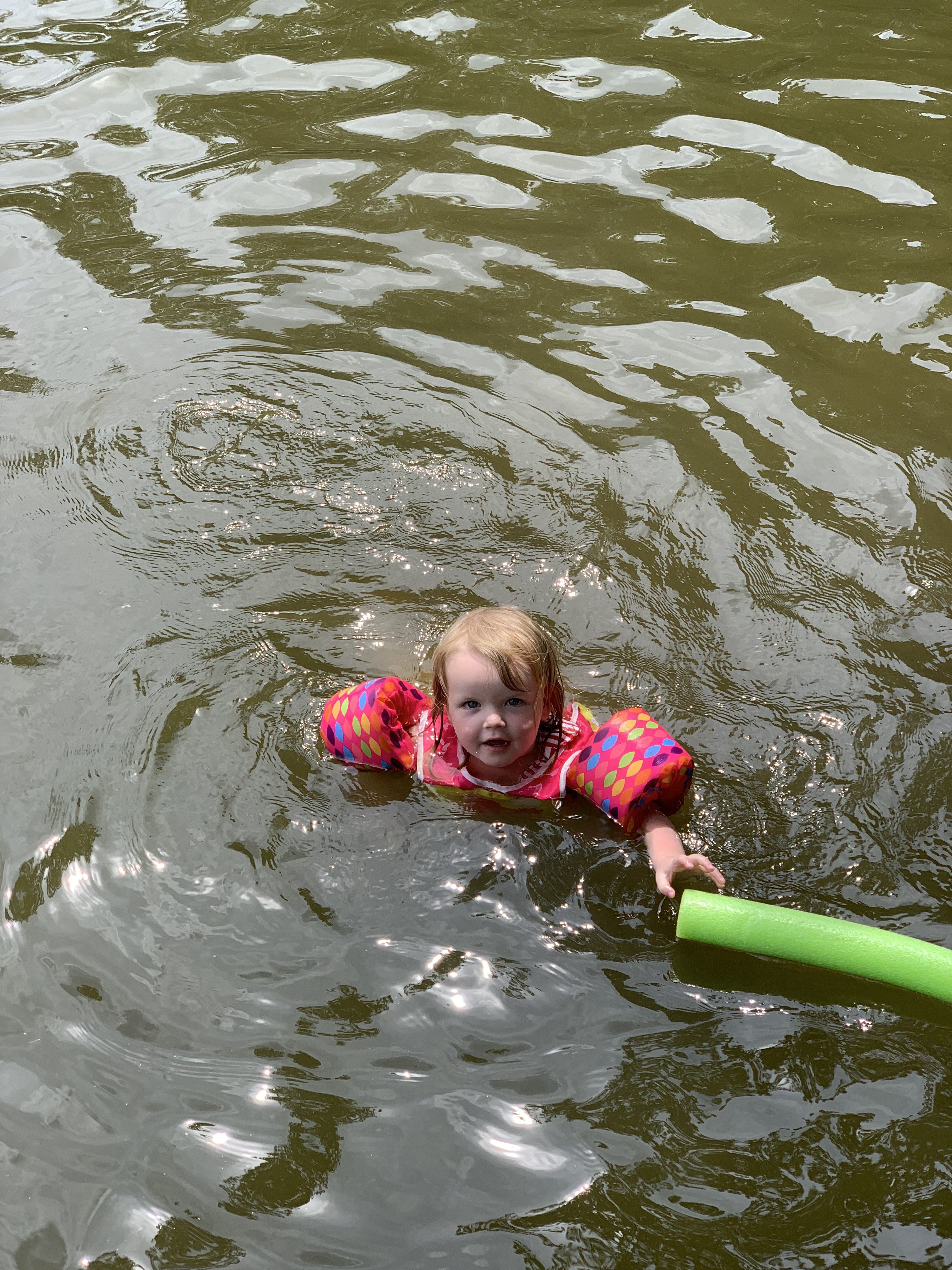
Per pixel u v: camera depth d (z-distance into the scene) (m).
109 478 4.53
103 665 3.71
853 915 2.95
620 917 2.98
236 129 6.97
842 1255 2.25
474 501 4.36
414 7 8.30
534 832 3.21
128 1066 2.62
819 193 6.13
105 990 2.78
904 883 3.03
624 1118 2.51
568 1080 2.59
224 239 6.03
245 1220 2.34
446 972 2.83
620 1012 2.75
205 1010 2.74
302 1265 2.26
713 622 3.84
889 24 7.77
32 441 4.73
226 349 5.23
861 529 4.17
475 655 3.12
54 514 4.36
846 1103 2.53
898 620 3.81
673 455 4.54
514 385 4.96
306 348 5.22
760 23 7.85
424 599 3.97
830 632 3.78
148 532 4.27
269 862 3.10
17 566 4.11
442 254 5.82
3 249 6.02
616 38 7.75
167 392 4.97
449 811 3.27
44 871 3.07
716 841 3.15
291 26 8.14
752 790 3.28
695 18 7.93
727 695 3.57
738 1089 2.57
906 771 3.31
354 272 5.73
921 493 4.32
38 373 5.13
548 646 3.27
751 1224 2.31
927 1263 2.24
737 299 5.43
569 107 6.99
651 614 3.88
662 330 5.25
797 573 4.01
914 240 5.75
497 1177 2.40
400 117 6.98
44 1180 2.42
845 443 4.57
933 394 4.81
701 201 6.11
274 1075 2.61
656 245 5.81
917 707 3.51
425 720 3.46
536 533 4.22
